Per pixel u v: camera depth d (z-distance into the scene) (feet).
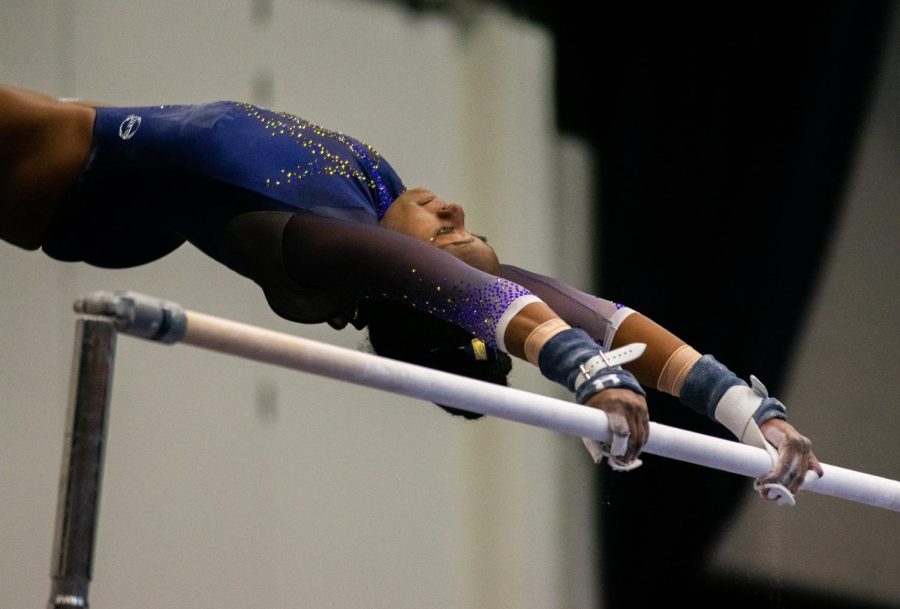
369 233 22.82
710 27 48.08
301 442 43.91
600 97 49.21
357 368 19.26
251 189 24.11
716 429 44.27
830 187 46.65
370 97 45.57
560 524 47.65
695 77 48.37
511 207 47.57
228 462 42.39
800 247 46.83
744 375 46.93
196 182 24.67
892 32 46.26
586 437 20.92
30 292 39.83
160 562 40.60
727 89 47.98
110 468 40.22
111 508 40.01
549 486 47.80
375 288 22.79
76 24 39.81
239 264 24.59
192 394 42.01
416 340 25.99
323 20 44.62
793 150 47.11
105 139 25.54
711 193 48.01
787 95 47.29
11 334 39.29
